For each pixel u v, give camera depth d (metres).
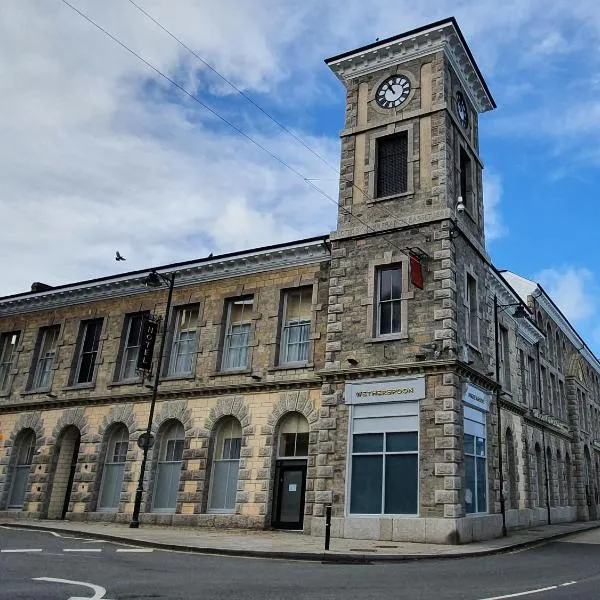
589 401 47.28
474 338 22.66
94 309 29.52
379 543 17.50
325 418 20.94
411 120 23.55
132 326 28.39
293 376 22.77
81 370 28.97
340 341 21.61
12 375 30.75
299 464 21.83
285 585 9.73
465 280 22.22
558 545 20.25
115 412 26.45
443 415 18.83
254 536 18.94
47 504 26.88
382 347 20.69
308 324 23.81
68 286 29.91
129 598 8.09
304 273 24.20
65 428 27.84
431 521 17.97
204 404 24.39
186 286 27.05
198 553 14.94
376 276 21.98
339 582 10.28
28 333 31.31
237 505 22.14
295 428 22.50
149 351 25.81
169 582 9.67
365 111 24.89
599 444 48.72
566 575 11.91
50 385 29.23
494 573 12.09
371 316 21.27
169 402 25.23
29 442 29.28
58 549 14.36
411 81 24.09
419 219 21.47
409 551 15.48
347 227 23.11
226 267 25.89
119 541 17.16
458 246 21.80
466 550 16.06
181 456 24.45
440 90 23.27
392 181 23.53
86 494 25.64
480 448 21.41
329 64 25.83
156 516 23.44
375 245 22.25
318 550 14.92
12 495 28.45
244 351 24.84
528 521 27.94
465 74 26.05
